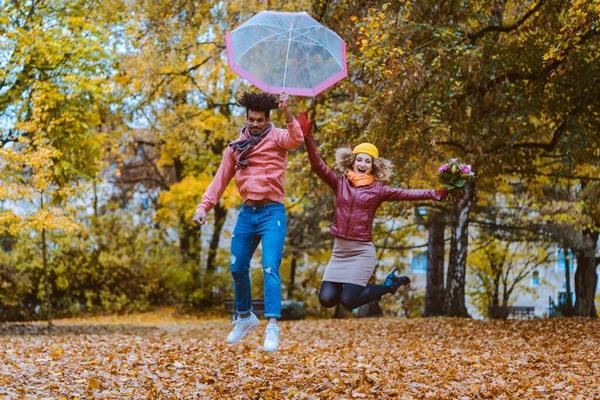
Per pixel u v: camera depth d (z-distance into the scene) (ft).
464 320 56.80
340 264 21.38
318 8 48.14
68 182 56.65
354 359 31.78
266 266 19.60
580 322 49.65
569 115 49.78
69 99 54.95
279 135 20.02
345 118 46.55
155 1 56.54
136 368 27.81
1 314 84.02
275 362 30.63
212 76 66.74
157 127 76.02
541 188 73.61
